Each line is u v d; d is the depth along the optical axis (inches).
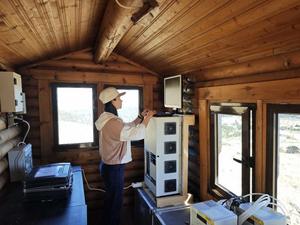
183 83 114.3
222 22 60.5
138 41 98.4
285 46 59.3
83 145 127.6
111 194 95.0
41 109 118.5
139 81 133.5
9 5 48.1
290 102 59.9
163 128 98.2
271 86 65.0
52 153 121.6
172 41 84.7
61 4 56.7
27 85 116.2
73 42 103.3
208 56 84.8
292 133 62.4
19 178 88.4
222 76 87.8
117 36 72.5
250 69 73.5
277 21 51.7
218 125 93.9
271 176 67.7
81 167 121.7
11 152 87.6
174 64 109.2
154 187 100.7
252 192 74.5
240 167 82.4
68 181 74.6
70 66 122.1
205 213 60.3
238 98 78.5
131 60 131.5
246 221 59.0
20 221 58.1
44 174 74.4
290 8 46.3
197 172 109.3
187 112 114.1
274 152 67.1
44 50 99.7
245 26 58.2
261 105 69.2
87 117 128.0
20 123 113.1
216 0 52.6
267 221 54.3
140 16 54.1
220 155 94.1
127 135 89.3
